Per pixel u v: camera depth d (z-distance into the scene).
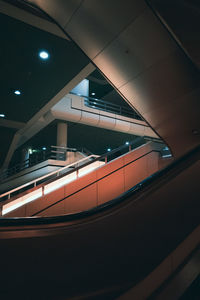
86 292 3.49
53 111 17.03
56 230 3.56
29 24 7.46
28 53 8.76
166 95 7.50
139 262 3.92
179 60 6.35
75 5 6.25
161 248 4.02
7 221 3.36
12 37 7.95
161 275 2.15
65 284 3.39
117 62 7.23
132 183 9.72
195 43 5.54
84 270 3.56
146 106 8.31
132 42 6.45
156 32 5.96
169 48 6.18
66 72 9.97
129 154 9.98
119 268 3.79
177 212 4.18
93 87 26.56
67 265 3.47
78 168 9.60
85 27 6.73
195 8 4.88
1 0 6.69
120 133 23.11
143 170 10.11
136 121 21.86
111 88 26.48
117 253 3.83
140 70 7.10
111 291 3.61
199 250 2.28
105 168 9.42
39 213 8.30
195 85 6.77
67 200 8.70
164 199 4.14
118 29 6.29
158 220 4.08
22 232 3.34
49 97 11.82
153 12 5.50
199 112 7.46
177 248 2.30
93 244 3.72
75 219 3.80
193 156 4.43
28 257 3.26
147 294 2.09
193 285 2.00
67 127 21.14
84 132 22.61
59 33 7.87
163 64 6.64
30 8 7.02
